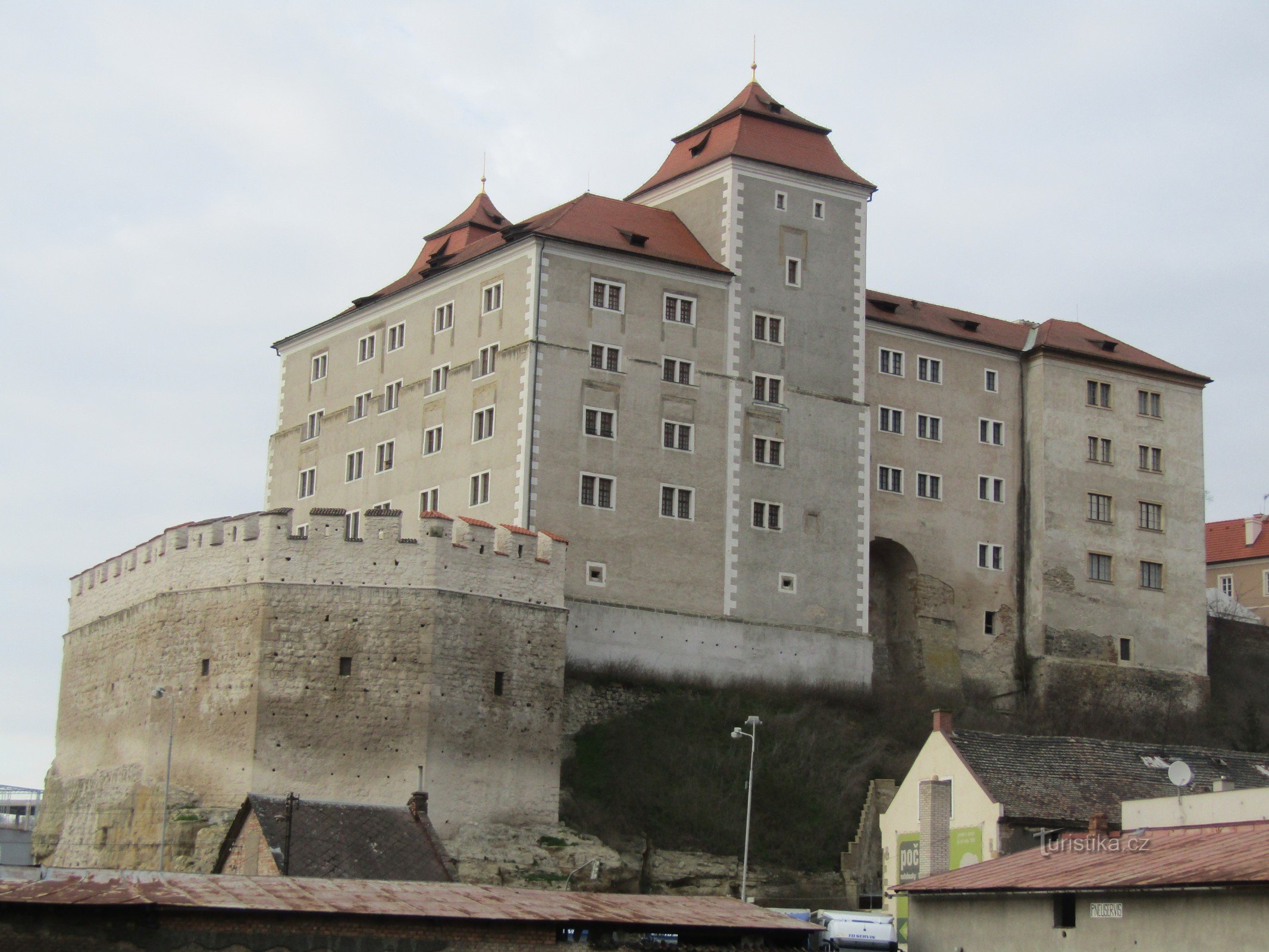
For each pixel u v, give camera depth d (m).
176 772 72.69
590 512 84.00
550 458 83.69
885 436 96.12
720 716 83.00
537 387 84.00
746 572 87.06
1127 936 48.44
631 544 84.50
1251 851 49.19
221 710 71.88
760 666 86.38
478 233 99.75
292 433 98.38
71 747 81.44
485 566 73.06
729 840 76.69
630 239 88.19
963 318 101.81
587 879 71.12
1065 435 100.25
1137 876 48.94
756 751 81.44
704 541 86.25
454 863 67.06
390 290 93.94
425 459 89.12
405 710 70.38
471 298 88.38
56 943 43.84
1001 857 59.31
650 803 76.81
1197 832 55.19
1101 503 100.62
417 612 71.19
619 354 86.12
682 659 84.31
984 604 97.50
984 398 99.81
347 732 70.50
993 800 65.44
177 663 74.25
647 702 82.44
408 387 91.19
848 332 92.19
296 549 72.38
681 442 86.75
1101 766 69.12
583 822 74.00
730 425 88.00
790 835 78.12
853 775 81.62
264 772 70.25
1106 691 98.12
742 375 88.81
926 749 70.00
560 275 85.62
